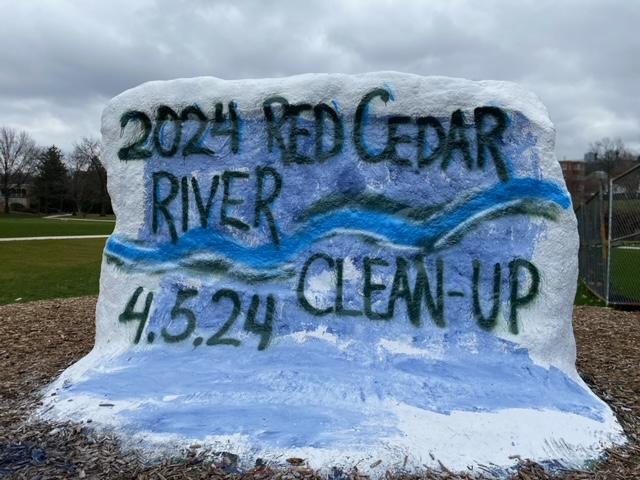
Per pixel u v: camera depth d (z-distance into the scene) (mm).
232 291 5602
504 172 5438
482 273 5367
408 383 4859
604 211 12609
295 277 5539
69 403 4816
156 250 5816
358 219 5531
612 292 12352
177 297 5691
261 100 5727
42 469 3949
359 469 3889
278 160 5688
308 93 5648
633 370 6254
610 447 4328
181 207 5820
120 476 3877
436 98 5523
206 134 5820
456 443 4156
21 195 80438
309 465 3930
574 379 5176
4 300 11828
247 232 5684
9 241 28859
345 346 5242
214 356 5348
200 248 5742
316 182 5613
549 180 5398
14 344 7172
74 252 23750
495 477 3879
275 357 5246
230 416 4488
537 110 5539
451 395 4734
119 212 5934
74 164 75375
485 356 5152
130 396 4859
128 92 6008
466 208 5438
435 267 5410
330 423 4359
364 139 5578
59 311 9555
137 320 5691
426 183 5488
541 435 4297
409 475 3850
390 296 5406
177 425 4414
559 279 5305
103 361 5496
